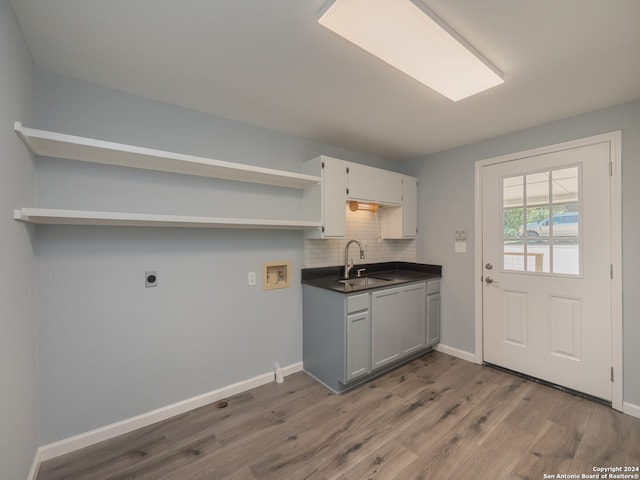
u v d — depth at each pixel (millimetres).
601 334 2191
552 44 1438
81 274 1764
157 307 2027
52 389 1678
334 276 3021
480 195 2893
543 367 2492
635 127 2037
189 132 2160
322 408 2162
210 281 2262
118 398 1887
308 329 2717
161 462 1652
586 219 2256
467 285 2992
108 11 1227
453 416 2045
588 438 1812
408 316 2865
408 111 2213
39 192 1641
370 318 2514
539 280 2512
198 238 2203
